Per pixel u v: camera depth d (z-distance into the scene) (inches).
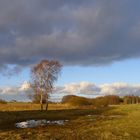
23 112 2733.8
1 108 3580.2
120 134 1326.3
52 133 1334.9
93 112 2974.9
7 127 1608.0
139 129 1492.4
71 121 2011.6
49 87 3449.8
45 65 3444.9
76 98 5221.5
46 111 3043.8
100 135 1290.6
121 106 4084.6
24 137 1193.4
